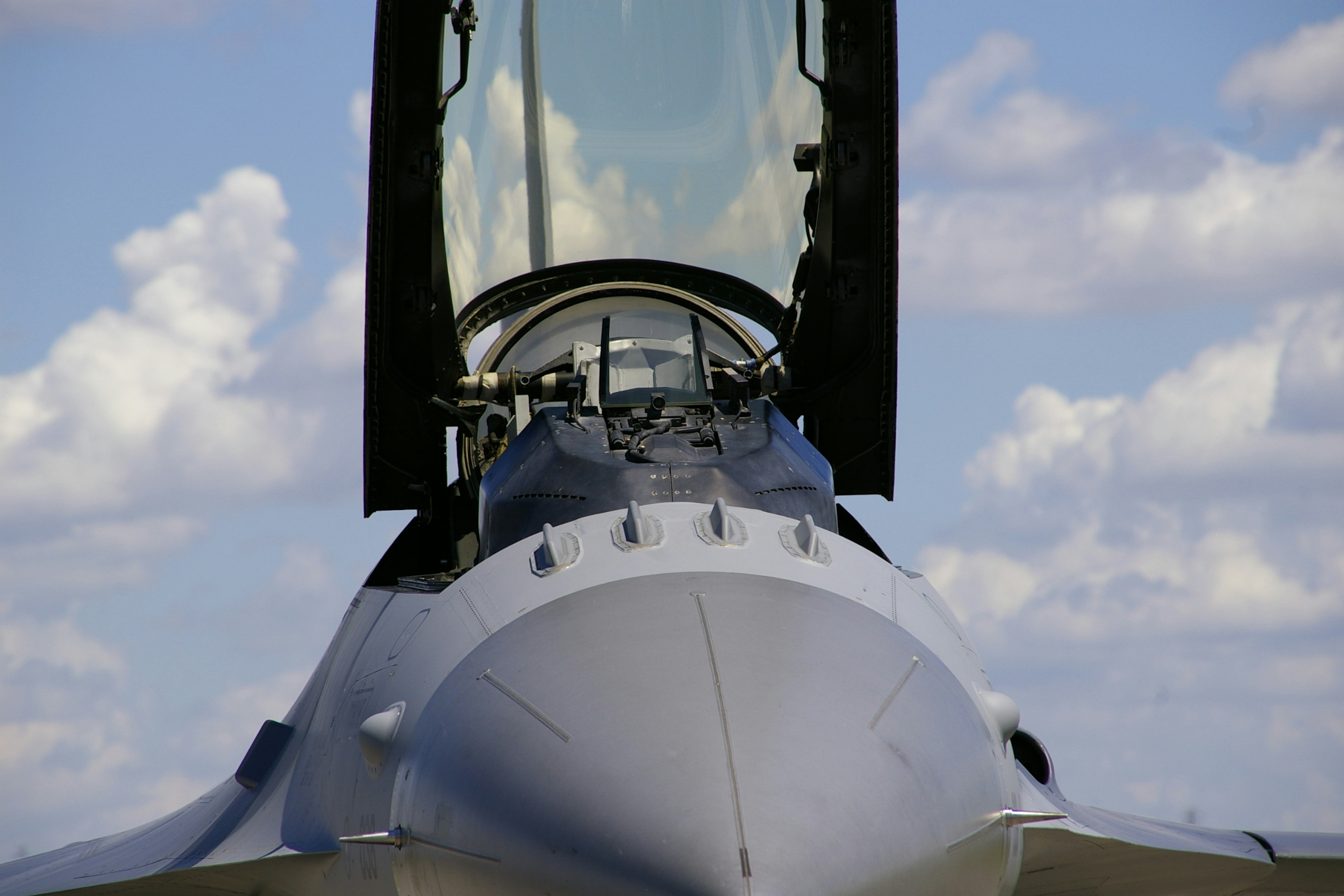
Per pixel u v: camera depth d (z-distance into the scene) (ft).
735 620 53.47
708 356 84.38
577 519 67.51
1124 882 68.90
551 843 47.03
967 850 50.49
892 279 88.43
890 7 83.20
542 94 104.83
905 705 52.19
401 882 53.01
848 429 92.63
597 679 50.85
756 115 99.19
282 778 71.31
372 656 63.72
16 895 72.18
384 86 80.84
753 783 46.62
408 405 88.74
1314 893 77.25
